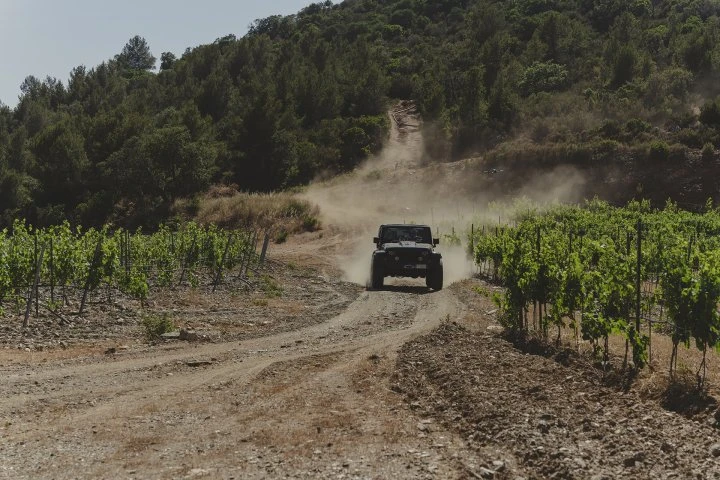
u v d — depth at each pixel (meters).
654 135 59.81
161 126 78.75
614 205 52.56
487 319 14.99
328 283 24.98
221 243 25.52
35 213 63.09
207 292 20.59
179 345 12.73
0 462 6.27
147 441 6.89
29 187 67.31
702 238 24.83
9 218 63.41
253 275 26.33
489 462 5.99
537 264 12.15
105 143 70.50
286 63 115.00
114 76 145.50
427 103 88.81
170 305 17.58
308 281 25.67
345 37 148.25
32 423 7.66
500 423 6.90
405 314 16.58
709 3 118.50
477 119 77.69
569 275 11.17
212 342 13.20
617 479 5.46
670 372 8.70
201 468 6.00
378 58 121.69
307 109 93.56
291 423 7.45
